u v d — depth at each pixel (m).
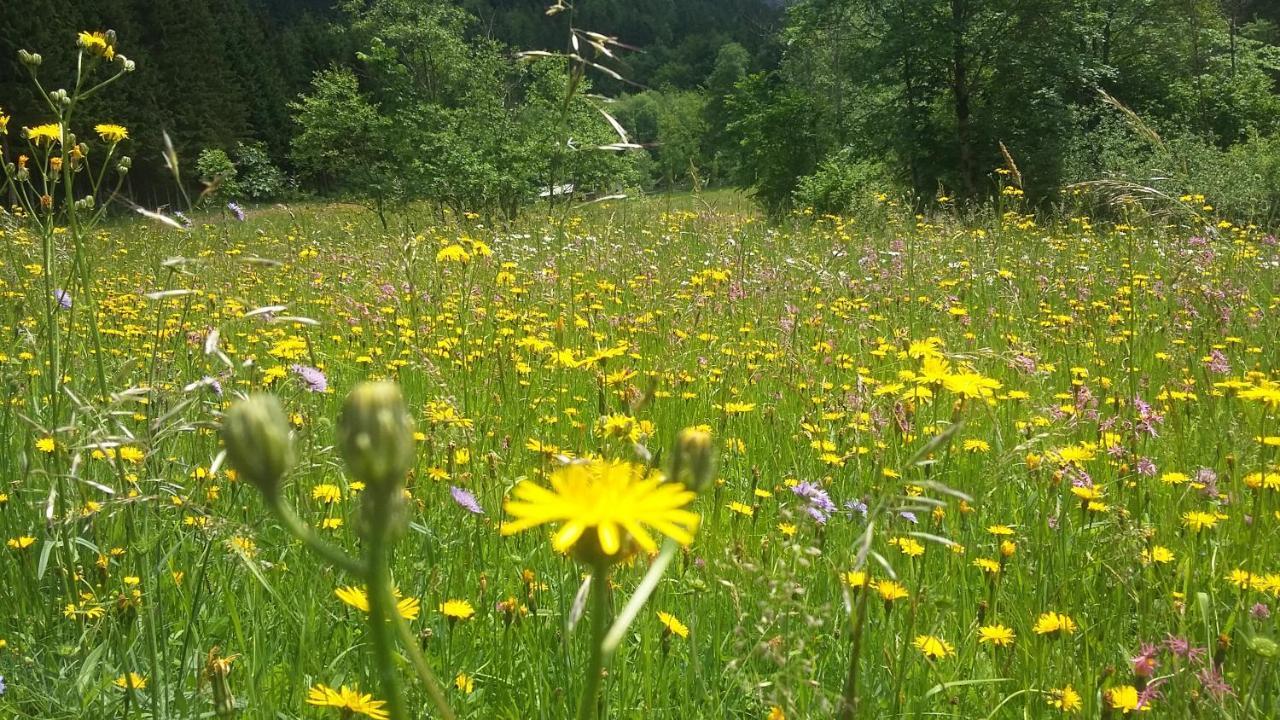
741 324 5.45
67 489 2.36
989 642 2.27
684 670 2.22
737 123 29.31
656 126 68.50
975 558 2.67
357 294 6.31
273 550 2.59
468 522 2.75
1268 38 46.25
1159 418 3.47
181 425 2.26
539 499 0.92
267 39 59.44
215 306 5.08
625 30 105.38
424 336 4.80
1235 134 29.03
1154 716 1.96
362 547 2.42
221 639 2.28
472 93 21.52
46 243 2.46
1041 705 2.08
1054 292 6.65
